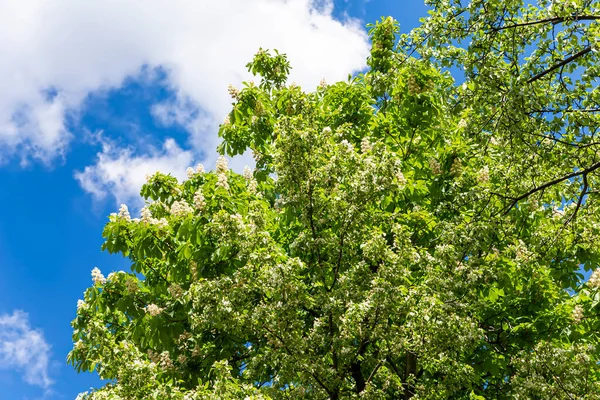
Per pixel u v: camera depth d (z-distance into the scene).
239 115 14.64
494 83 9.87
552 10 9.78
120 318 14.59
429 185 12.61
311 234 10.53
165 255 12.00
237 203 11.73
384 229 11.32
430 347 9.41
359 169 10.41
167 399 10.02
